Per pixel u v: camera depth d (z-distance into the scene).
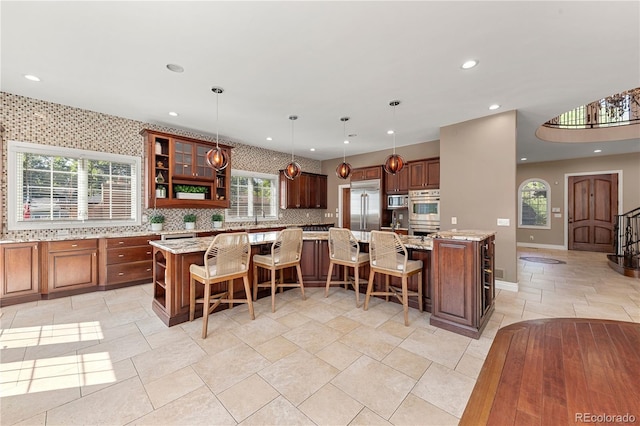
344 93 3.42
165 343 2.42
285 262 3.31
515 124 3.90
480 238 2.54
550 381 0.91
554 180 7.81
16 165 3.62
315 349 2.33
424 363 2.13
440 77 2.99
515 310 3.21
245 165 6.30
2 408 1.65
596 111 5.91
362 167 6.52
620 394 0.84
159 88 3.31
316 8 1.96
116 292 3.86
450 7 1.95
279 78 3.03
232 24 2.14
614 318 2.98
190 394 1.78
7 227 3.56
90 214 4.19
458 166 4.45
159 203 4.46
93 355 2.23
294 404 1.69
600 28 2.16
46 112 3.79
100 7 1.96
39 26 2.17
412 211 5.57
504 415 0.76
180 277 2.86
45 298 3.54
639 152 6.66
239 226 6.03
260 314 3.07
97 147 4.19
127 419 1.57
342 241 3.39
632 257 5.35
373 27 2.17
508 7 1.95
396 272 2.88
